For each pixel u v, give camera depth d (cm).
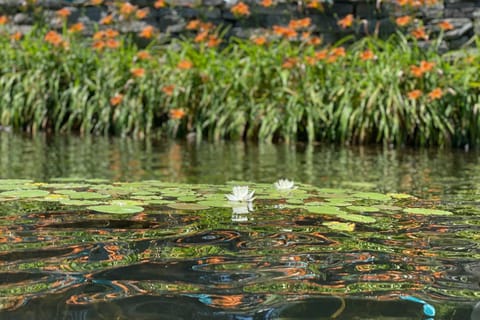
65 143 610
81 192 230
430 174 380
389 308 98
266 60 739
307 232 164
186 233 160
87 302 99
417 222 184
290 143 664
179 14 913
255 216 187
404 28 862
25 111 768
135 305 98
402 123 662
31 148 546
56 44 744
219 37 910
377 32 810
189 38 835
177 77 751
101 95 762
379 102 665
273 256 135
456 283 115
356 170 404
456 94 671
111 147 576
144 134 738
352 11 888
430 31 838
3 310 95
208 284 111
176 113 682
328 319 93
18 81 784
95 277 115
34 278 114
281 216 188
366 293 107
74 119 779
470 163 468
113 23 898
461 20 872
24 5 895
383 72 687
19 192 226
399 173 386
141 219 180
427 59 699
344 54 686
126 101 748
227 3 908
